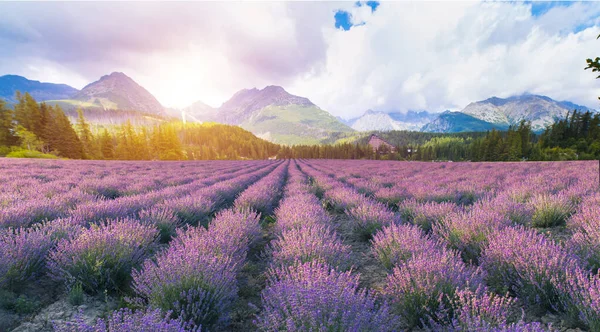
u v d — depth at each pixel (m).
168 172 19.09
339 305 2.00
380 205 6.40
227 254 3.36
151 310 2.39
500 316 2.11
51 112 62.19
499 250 3.06
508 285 2.87
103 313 2.59
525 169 17.89
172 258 2.88
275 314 1.98
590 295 2.19
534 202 5.77
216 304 2.46
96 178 12.41
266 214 7.69
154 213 5.21
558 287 2.45
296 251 3.41
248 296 3.14
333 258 3.35
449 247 4.05
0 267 2.68
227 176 17.55
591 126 63.94
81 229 3.83
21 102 57.09
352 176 18.41
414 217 5.82
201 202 6.84
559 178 10.43
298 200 7.51
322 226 4.51
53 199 6.19
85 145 64.75
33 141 52.25
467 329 1.92
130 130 77.62
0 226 4.01
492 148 69.81
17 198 6.35
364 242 5.11
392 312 2.57
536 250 2.87
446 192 8.16
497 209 5.11
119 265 3.10
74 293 2.74
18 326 2.34
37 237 3.38
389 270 3.50
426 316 2.33
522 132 72.44
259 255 4.47
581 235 3.42
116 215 5.46
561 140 67.69
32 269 3.07
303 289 2.09
